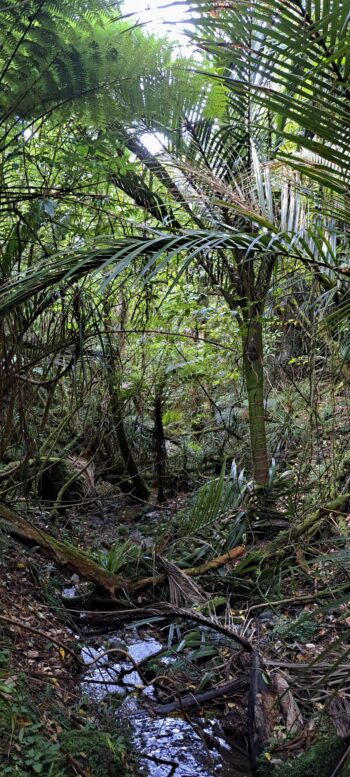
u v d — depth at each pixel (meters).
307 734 2.74
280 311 6.40
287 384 6.47
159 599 4.23
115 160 3.81
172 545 4.69
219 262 5.00
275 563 4.50
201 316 6.14
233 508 4.93
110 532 5.78
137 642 3.88
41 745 2.25
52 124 3.60
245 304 4.97
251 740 2.81
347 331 4.71
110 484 6.80
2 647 2.90
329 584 4.09
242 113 4.30
